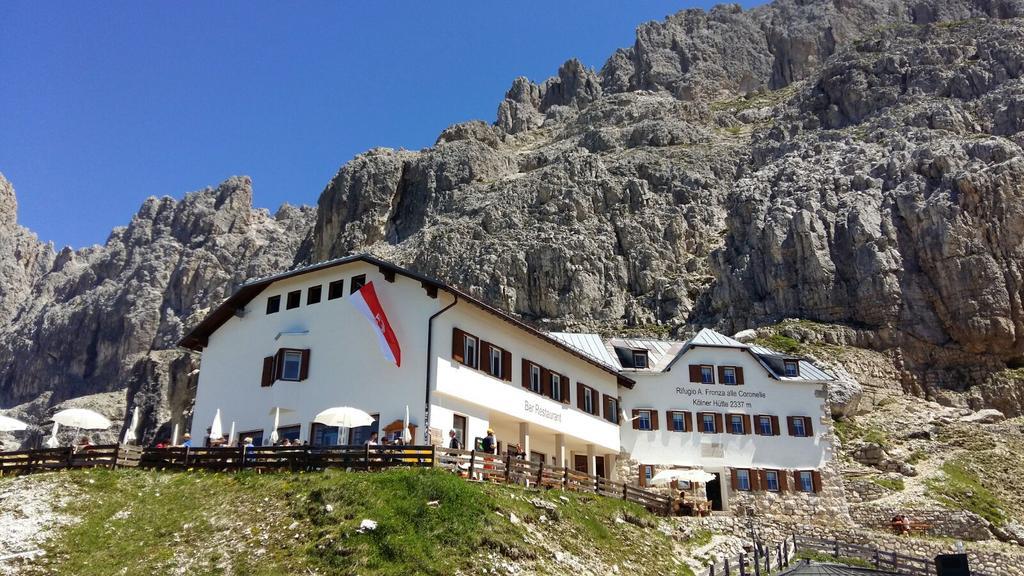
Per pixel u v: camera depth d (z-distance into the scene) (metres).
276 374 45.53
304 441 43.81
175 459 37.59
